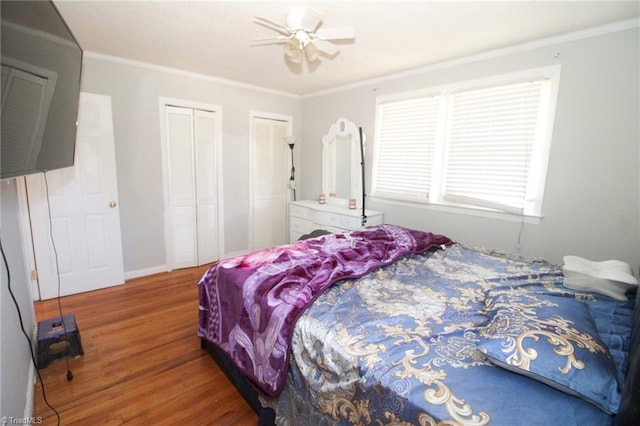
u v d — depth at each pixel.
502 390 0.89
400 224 3.55
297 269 1.72
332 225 3.70
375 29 2.30
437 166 3.20
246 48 2.74
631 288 1.54
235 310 1.69
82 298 2.88
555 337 0.95
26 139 1.14
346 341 1.17
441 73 3.06
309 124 4.55
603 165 2.26
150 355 2.05
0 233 1.47
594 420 0.79
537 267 2.02
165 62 3.16
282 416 1.33
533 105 2.53
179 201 3.65
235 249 4.23
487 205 2.84
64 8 2.04
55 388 1.72
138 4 1.99
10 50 0.92
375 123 3.69
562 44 2.35
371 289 1.64
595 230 2.33
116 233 3.14
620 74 2.14
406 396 0.90
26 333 1.76
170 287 3.17
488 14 2.06
